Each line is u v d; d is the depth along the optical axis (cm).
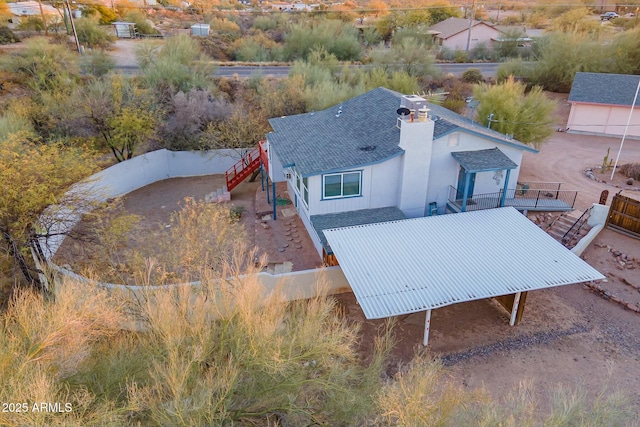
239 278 1145
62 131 3020
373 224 1944
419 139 2034
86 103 2969
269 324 916
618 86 3747
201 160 3178
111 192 2739
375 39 6750
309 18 7488
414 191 2145
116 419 724
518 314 1656
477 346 1562
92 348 927
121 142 2962
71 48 5078
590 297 1828
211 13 7912
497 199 2241
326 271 1794
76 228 2061
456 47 6588
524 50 6131
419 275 1595
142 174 2989
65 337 843
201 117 3362
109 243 1772
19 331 855
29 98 3406
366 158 2064
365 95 2727
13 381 692
